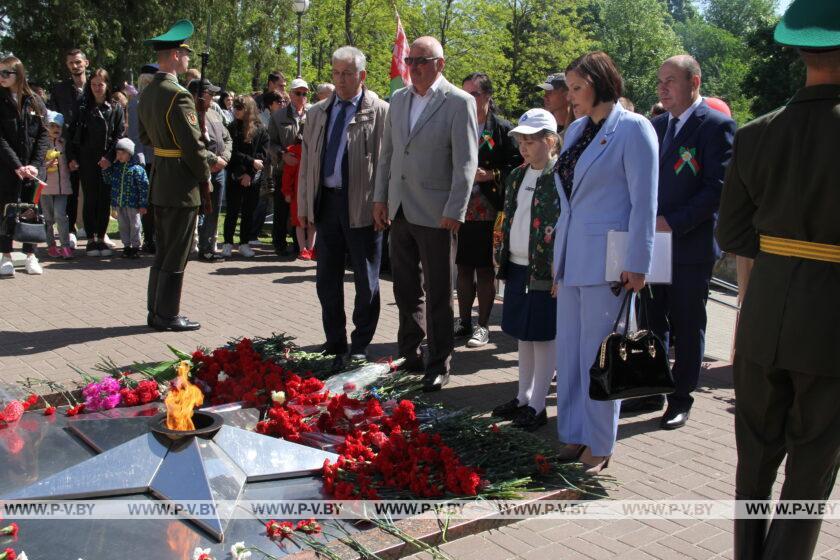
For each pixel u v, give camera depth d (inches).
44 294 324.5
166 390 202.2
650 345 155.9
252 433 163.0
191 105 267.0
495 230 274.5
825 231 113.0
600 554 139.6
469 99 220.2
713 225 209.0
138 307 310.2
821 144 111.9
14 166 341.1
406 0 1342.3
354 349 249.4
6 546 128.4
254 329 285.0
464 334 293.6
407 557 135.1
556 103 272.8
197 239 474.6
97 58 1055.0
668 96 210.1
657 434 202.1
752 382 122.0
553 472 164.2
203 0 1168.8
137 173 403.5
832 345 112.3
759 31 1485.0
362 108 242.1
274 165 438.0
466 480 150.0
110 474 147.8
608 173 161.3
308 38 1344.7
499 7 1438.2
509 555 137.9
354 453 162.2
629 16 2576.3
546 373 199.8
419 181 223.1
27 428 178.5
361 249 244.1
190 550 130.3
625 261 158.7
